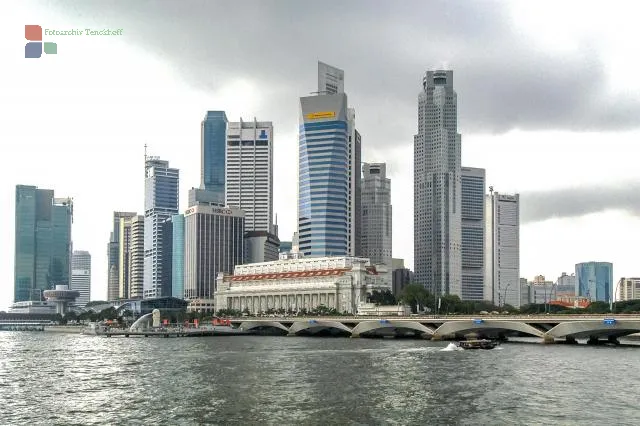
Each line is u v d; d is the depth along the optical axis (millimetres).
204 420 108062
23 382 153500
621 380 145250
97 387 143875
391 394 129625
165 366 183500
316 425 103938
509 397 125438
